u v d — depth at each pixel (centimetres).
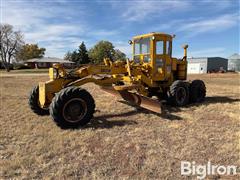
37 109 632
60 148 411
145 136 474
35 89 632
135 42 777
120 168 344
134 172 333
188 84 793
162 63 743
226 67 5669
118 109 713
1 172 329
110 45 6184
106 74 641
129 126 541
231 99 917
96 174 326
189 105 776
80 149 409
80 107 528
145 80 711
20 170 335
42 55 8631
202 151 400
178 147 417
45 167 344
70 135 477
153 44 710
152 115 639
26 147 415
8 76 2814
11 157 375
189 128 526
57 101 500
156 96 811
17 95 1064
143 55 750
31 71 4797
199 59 5316
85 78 588
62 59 7438
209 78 2611
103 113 663
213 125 548
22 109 728
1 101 884
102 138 462
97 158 375
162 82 774
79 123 526
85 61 6550
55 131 503
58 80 573
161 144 431
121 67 673
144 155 386
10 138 464
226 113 662
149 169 341
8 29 5178
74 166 348
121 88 628
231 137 465
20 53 5712
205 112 676
